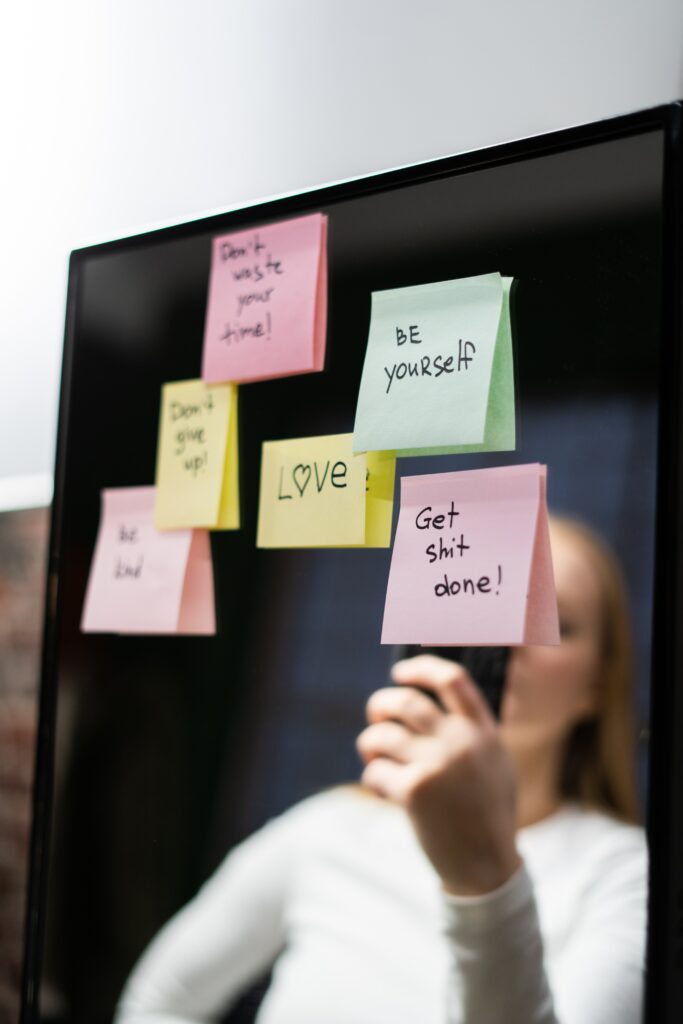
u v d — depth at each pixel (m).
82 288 0.74
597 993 0.47
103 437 0.71
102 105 1.16
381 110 0.90
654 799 0.45
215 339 0.65
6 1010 1.07
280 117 0.97
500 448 0.52
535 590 0.50
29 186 1.24
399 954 0.55
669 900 0.44
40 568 1.12
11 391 1.24
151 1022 0.63
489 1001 0.51
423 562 0.53
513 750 0.53
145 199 1.09
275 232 0.63
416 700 0.58
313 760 0.60
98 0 1.18
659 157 0.49
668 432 0.46
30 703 1.11
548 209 0.52
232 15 1.03
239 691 0.64
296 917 0.59
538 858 0.51
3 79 1.29
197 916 0.63
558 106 0.78
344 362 0.59
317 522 0.59
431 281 0.56
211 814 0.64
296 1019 0.58
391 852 0.57
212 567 0.65
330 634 0.61
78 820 0.68
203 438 0.65
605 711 0.50
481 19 0.84
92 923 0.66
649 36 0.74
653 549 0.48
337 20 0.94
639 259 0.49
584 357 0.51
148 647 0.67
